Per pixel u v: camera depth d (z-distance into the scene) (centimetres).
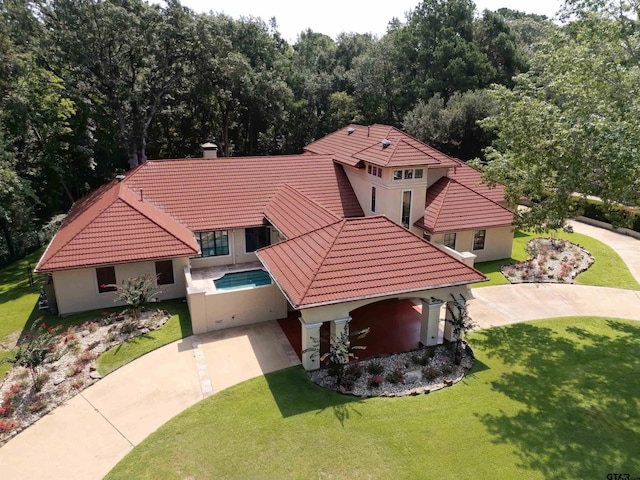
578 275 2516
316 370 1589
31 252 3188
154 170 2741
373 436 1262
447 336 1784
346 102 5909
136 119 4350
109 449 1238
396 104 6191
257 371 1599
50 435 1296
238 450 1215
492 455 1197
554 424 1316
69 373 1562
